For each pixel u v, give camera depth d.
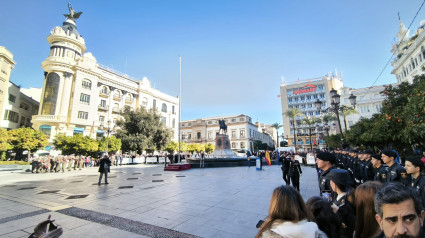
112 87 38.53
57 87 31.52
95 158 25.73
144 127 31.58
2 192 8.05
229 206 5.73
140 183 9.96
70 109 31.77
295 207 1.54
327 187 3.38
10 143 21.97
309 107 60.34
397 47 31.34
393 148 11.97
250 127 61.53
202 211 5.29
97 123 34.38
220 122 23.36
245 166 19.59
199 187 8.64
